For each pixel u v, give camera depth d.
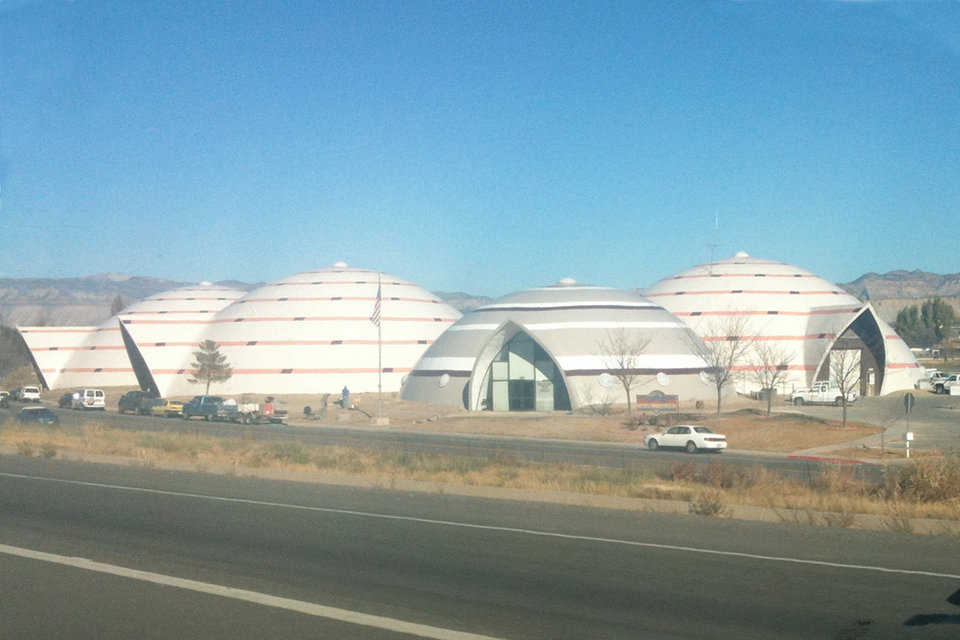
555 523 20.05
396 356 104.94
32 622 11.29
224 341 105.06
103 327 121.12
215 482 28.22
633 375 77.50
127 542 17.06
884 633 11.12
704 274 112.38
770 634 11.05
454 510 22.16
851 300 109.81
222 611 11.88
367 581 13.82
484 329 85.44
